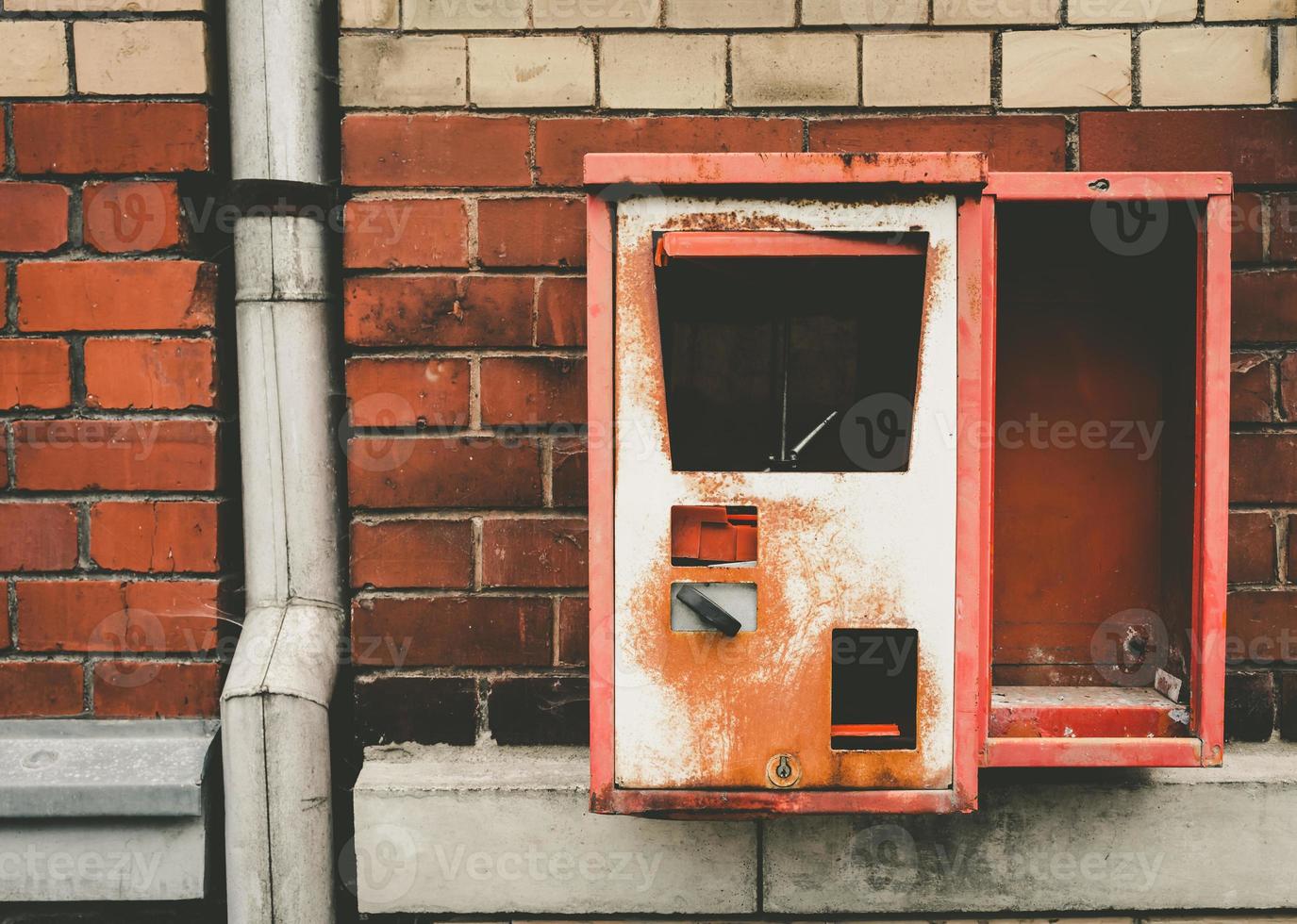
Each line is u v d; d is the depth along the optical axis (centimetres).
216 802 156
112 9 154
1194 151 155
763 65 155
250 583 160
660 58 155
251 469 158
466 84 155
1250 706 158
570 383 157
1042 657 154
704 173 123
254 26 154
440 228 156
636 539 127
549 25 155
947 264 125
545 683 159
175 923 160
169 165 154
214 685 157
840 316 137
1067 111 155
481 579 158
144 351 156
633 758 128
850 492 127
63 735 157
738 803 128
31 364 156
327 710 151
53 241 155
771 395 136
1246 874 151
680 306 136
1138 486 152
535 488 157
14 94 154
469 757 158
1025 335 151
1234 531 157
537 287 156
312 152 158
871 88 155
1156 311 151
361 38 155
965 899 153
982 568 132
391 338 156
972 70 155
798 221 124
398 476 157
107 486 156
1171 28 154
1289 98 154
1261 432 157
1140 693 148
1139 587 152
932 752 128
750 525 128
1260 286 156
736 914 155
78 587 157
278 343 156
